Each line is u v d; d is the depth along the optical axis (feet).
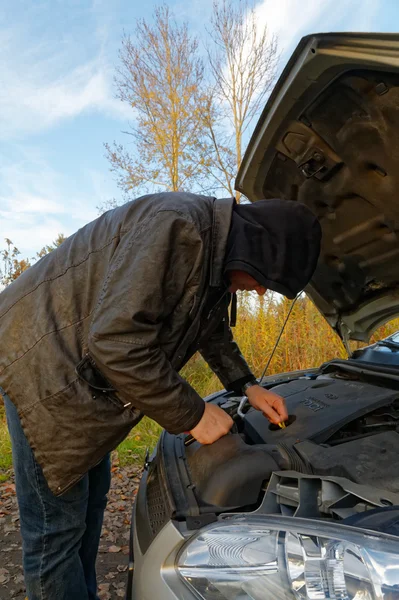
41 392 4.75
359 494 3.82
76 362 4.76
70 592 5.37
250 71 32.58
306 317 18.31
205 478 4.83
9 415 5.16
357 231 7.54
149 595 4.02
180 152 34.12
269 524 3.67
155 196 4.87
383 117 5.27
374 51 4.29
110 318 4.18
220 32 32.12
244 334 19.35
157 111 33.45
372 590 2.83
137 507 5.67
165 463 5.56
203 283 4.55
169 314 4.59
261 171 7.28
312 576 3.14
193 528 4.21
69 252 5.09
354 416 5.65
